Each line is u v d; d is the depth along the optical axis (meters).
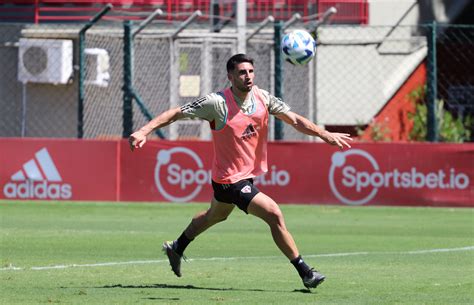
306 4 83.25
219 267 34.59
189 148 60.75
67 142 61.47
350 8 84.31
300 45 33.69
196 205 59.91
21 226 48.75
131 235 45.28
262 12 83.31
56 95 78.44
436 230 48.66
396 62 84.50
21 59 77.19
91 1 83.12
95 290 28.64
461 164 58.91
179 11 83.44
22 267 34.09
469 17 91.38
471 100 84.69
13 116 79.62
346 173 59.75
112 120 78.81
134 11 83.31
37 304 25.75
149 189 61.16
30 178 61.66
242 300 26.67
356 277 32.00
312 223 51.69
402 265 35.44
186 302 26.25
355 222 52.25
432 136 61.00
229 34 77.69
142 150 61.16
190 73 79.00
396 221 52.69
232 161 28.77
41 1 83.06
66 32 78.31
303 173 59.97
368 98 83.81
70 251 39.12
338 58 83.69
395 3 85.12
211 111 28.55
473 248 41.22
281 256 38.09
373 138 80.00
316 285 28.30
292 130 79.06
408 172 59.34
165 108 79.00
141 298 27.02
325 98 83.62
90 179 61.41
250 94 28.86
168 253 30.47
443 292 28.39
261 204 28.34
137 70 78.81
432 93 61.00
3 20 81.81
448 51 85.06
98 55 76.06
